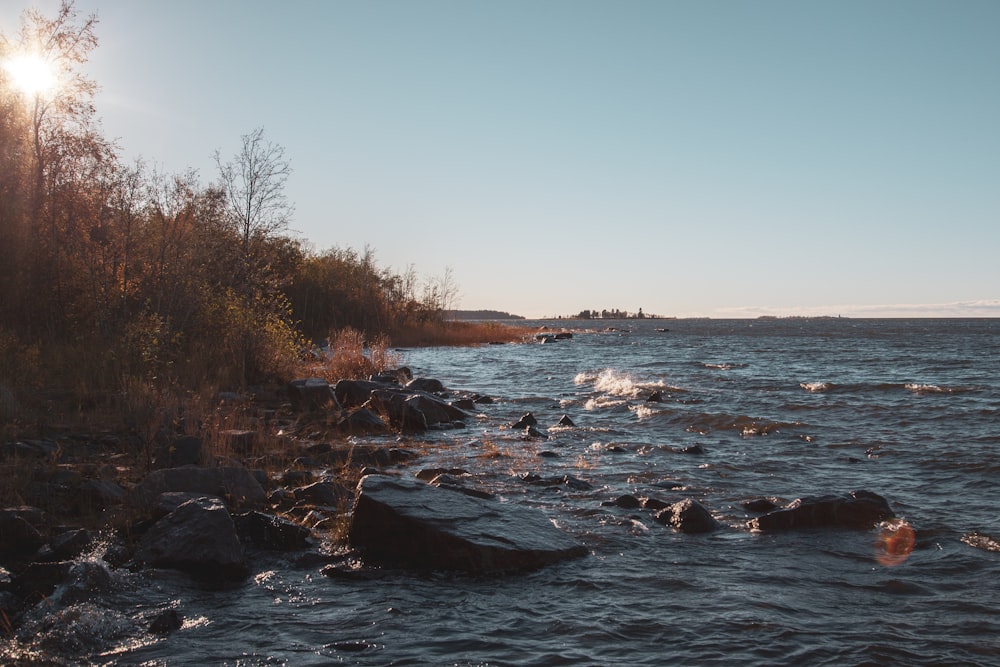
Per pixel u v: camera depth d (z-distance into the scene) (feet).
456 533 22.41
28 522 22.31
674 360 126.41
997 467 36.45
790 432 48.01
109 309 62.64
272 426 41.50
